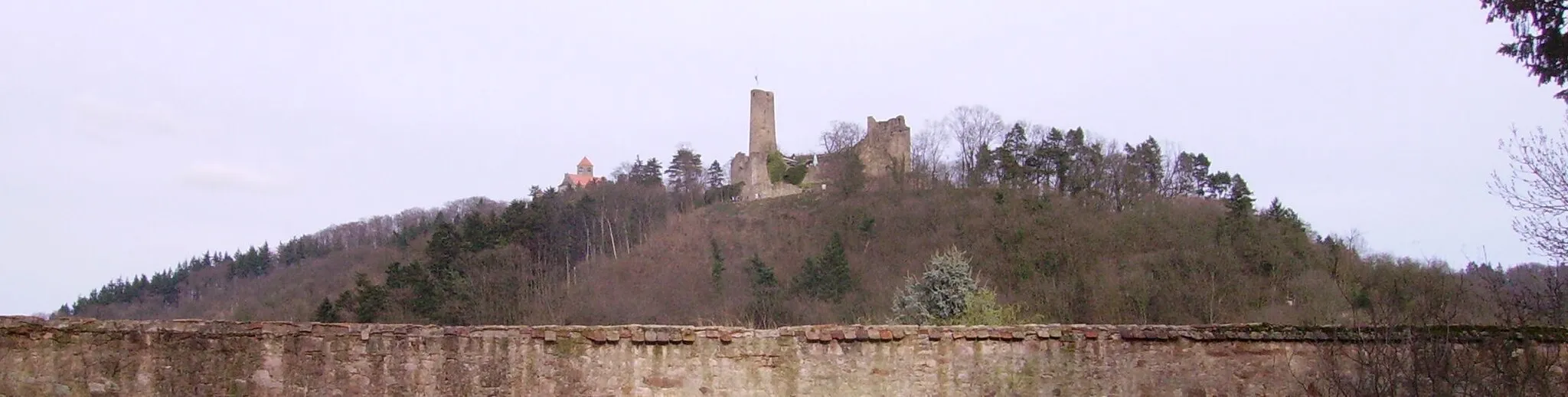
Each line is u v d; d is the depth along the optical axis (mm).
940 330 12914
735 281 55719
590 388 12531
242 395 11531
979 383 12828
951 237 57969
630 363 12633
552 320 44719
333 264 69312
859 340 12852
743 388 12680
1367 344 12031
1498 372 11273
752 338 12789
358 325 12109
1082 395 12812
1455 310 12938
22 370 10773
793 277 53625
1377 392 10805
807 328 12867
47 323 10953
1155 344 12945
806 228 68250
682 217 75312
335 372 11906
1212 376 12836
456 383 12266
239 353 11602
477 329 12477
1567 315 13031
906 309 26594
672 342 12703
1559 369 12086
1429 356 11352
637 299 51500
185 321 11523
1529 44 10656
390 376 12086
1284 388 12695
